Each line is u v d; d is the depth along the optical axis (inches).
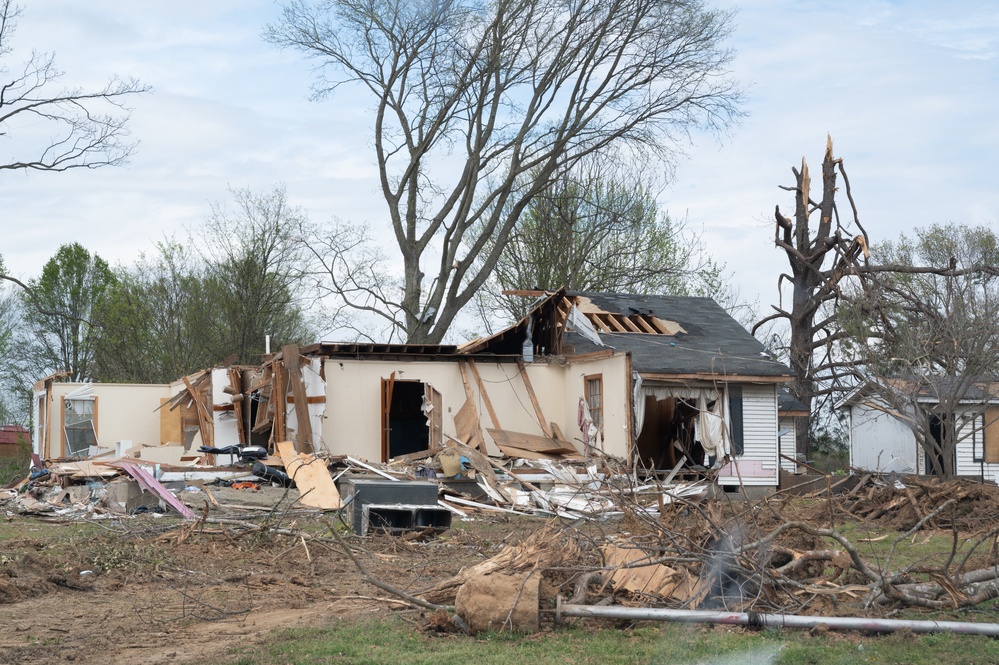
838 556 365.7
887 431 1267.2
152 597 397.4
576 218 1683.1
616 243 1753.2
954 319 956.6
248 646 308.8
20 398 1859.0
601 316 1165.1
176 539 525.0
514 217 1467.8
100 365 1716.3
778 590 345.1
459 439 969.5
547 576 340.2
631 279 1701.5
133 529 566.9
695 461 1067.9
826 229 1322.6
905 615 341.4
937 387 1003.9
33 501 770.8
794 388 1364.4
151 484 717.3
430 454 904.3
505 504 773.3
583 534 360.5
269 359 1036.5
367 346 972.6
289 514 683.4
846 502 759.7
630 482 431.5
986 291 960.3
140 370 1680.6
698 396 1041.5
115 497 734.5
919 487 713.6
